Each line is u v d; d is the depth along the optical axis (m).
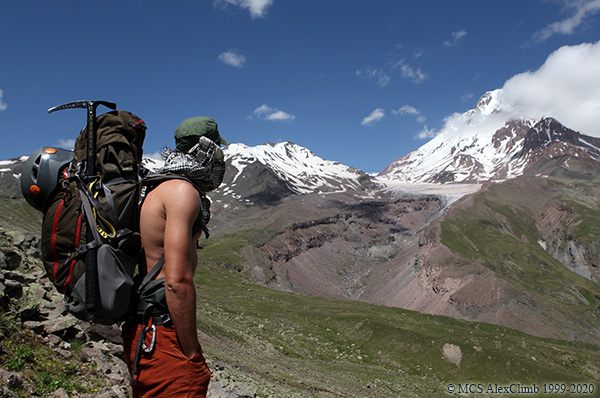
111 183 3.45
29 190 3.60
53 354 9.27
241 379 22.34
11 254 12.35
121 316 3.47
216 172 3.99
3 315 9.24
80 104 3.63
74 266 3.37
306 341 97.62
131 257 3.50
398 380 68.19
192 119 3.95
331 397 36.19
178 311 3.14
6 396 6.71
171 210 3.33
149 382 3.31
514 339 117.50
